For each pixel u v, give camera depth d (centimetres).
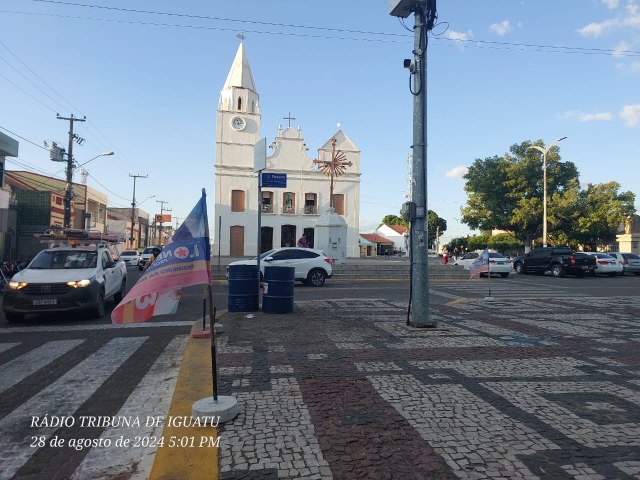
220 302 1346
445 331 842
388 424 415
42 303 969
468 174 4216
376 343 739
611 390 512
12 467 367
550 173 3934
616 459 352
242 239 4209
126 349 745
